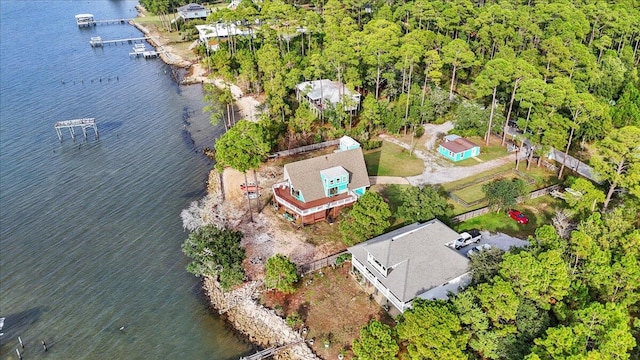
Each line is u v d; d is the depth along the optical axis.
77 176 77.00
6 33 162.88
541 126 66.06
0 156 82.56
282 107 85.69
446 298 43.97
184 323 49.66
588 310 36.69
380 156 76.44
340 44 84.19
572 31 93.25
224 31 135.38
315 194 60.28
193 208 67.88
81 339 48.03
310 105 90.19
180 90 112.69
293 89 99.38
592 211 53.44
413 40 90.06
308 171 60.75
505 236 56.81
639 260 43.03
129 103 105.38
